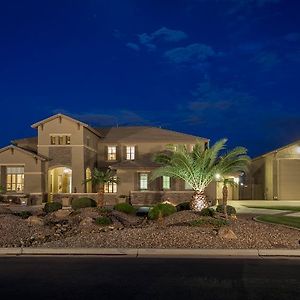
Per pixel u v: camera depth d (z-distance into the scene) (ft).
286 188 142.20
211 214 72.90
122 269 38.83
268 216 86.58
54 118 132.46
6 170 128.47
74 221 78.23
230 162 86.17
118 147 144.87
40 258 44.73
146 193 128.06
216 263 41.86
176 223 67.26
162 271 37.99
